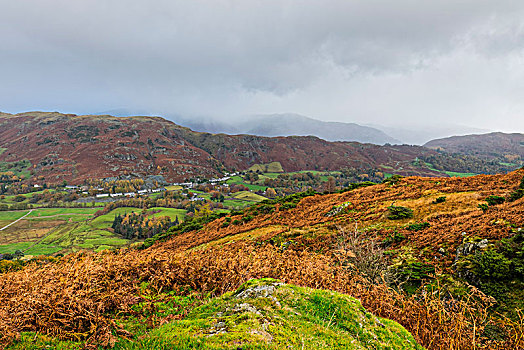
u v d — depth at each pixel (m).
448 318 6.59
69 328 4.92
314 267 8.88
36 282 6.34
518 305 8.91
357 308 5.77
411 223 21.11
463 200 22.88
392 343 5.08
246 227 35.91
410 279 12.94
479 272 10.77
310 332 4.51
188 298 7.01
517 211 14.22
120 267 7.71
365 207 30.25
